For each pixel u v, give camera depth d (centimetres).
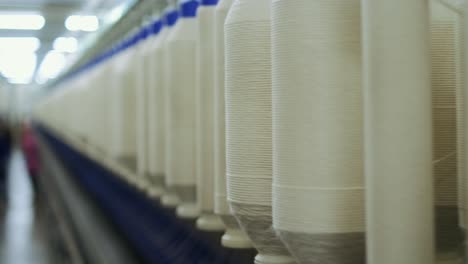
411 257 91
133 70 292
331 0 101
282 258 127
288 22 103
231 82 127
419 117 90
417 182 91
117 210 398
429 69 92
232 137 127
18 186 1641
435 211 114
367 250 95
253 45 123
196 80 187
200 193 171
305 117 102
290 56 103
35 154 1338
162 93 223
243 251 171
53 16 735
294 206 103
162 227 264
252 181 123
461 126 101
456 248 117
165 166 221
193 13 196
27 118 3288
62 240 687
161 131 224
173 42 194
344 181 101
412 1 89
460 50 99
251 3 125
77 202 596
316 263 107
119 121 297
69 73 970
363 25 93
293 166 103
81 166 620
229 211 148
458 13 102
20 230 930
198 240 214
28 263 708
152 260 283
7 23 842
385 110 90
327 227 101
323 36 101
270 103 121
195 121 193
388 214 91
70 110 727
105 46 493
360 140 102
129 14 351
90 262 417
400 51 89
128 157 296
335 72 101
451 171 113
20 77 2644
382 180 91
